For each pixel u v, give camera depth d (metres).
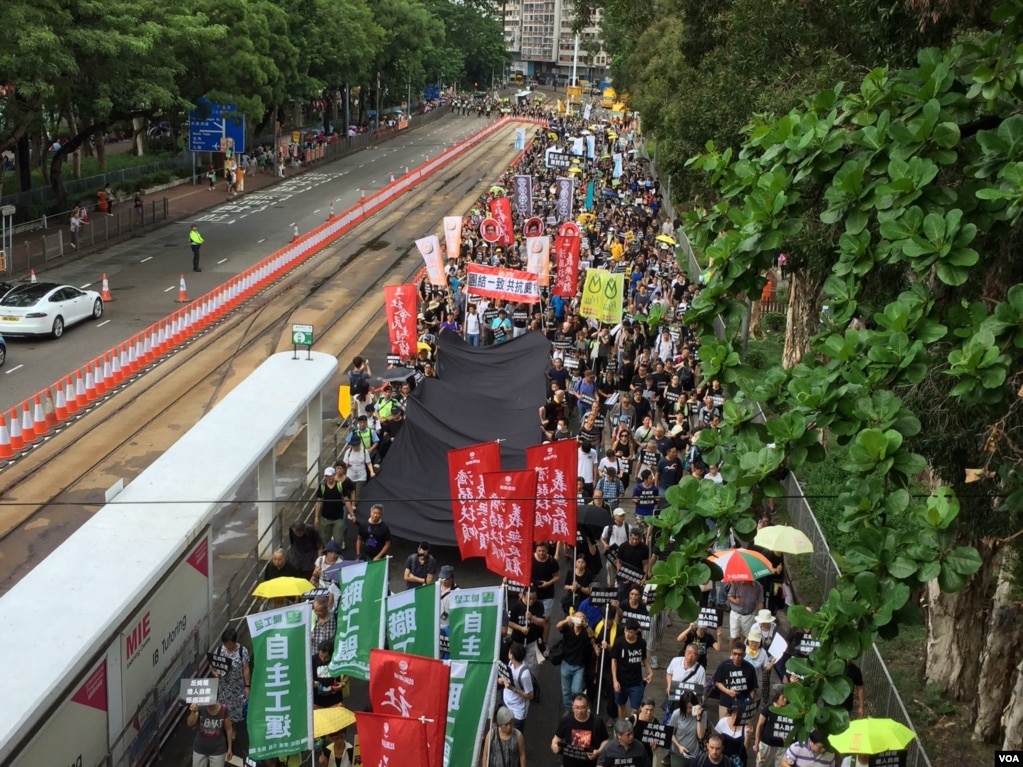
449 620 14.14
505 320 31.44
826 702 8.34
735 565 16.39
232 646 14.55
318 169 85.94
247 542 21.42
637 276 38.94
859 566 8.27
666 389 24.66
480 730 11.59
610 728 15.05
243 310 40.09
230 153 73.62
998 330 8.37
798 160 10.50
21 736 11.09
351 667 13.54
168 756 14.90
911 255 8.78
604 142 100.62
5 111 46.25
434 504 20.38
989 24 14.65
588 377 26.14
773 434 8.86
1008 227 9.80
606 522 19.03
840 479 23.98
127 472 24.00
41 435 26.03
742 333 33.09
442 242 55.31
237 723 15.20
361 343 36.34
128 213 54.78
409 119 127.06
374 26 103.31
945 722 16.38
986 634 16.19
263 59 64.69
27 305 33.78
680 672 13.97
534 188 65.06
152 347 32.97
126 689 13.80
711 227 11.35
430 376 27.03
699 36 32.38
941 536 7.99
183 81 59.28
